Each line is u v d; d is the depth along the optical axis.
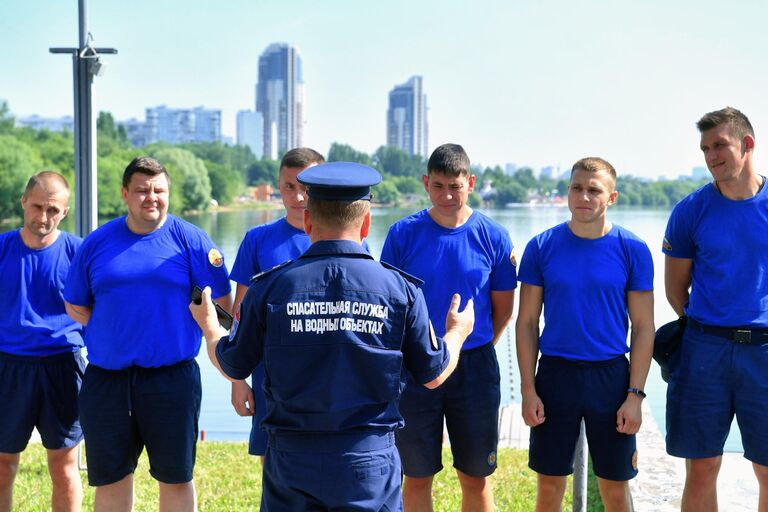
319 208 3.08
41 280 4.36
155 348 3.99
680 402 4.09
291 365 2.98
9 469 4.42
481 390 4.18
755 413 3.94
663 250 4.26
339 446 2.98
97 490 4.07
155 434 4.02
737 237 3.94
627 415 3.97
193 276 4.12
